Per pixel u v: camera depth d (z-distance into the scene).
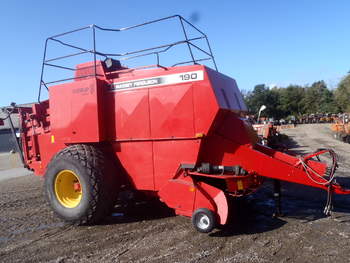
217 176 4.34
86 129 5.14
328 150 4.59
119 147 5.12
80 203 4.88
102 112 5.10
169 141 4.67
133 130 4.93
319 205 5.65
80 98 5.21
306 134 29.48
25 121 6.95
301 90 81.44
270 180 8.14
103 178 4.83
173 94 4.59
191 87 4.45
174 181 4.54
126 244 4.11
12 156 24.41
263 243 3.96
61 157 5.07
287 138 22.62
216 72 4.77
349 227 4.45
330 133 30.09
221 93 4.55
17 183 10.28
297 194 6.53
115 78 5.52
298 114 77.00
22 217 5.77
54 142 5.58
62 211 5.09
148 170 4.88
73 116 5.29
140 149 4.93
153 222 4.98
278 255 3.59
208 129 4.35
